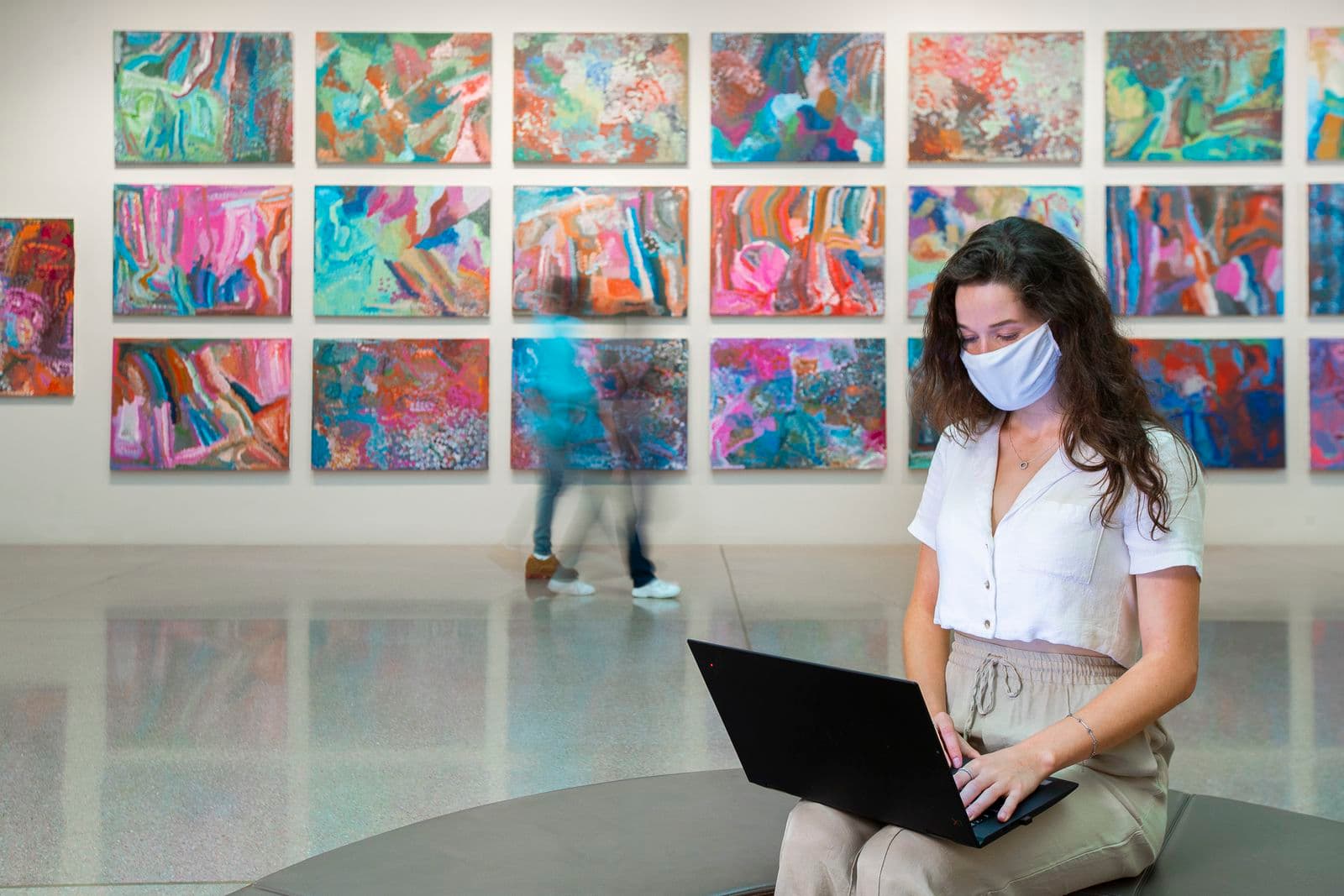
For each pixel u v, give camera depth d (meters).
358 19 8.80
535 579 7.24
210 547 8.75
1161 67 8.71
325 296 8.78
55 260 8.78
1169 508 1.86
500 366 8.85
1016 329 1.90
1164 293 8.72
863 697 1.68
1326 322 8.74
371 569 7.68
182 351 8.78
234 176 8.80
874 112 8.77
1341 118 8.67
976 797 1.72
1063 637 1.91
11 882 2.64
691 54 8.83
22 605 6.24
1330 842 2.20
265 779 3.39
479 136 8.78
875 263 8.77
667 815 2.65
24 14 8.77
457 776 3.43
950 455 2.17
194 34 8.76
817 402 8.80
